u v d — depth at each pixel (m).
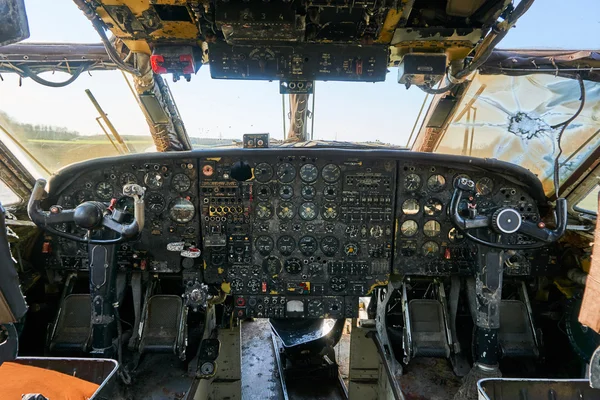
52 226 1.06
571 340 1.30
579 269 1.35
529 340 1.39
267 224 1.44
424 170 1.41
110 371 0.80
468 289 1.47
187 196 1.42
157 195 1.41
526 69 1.16
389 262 1.46
